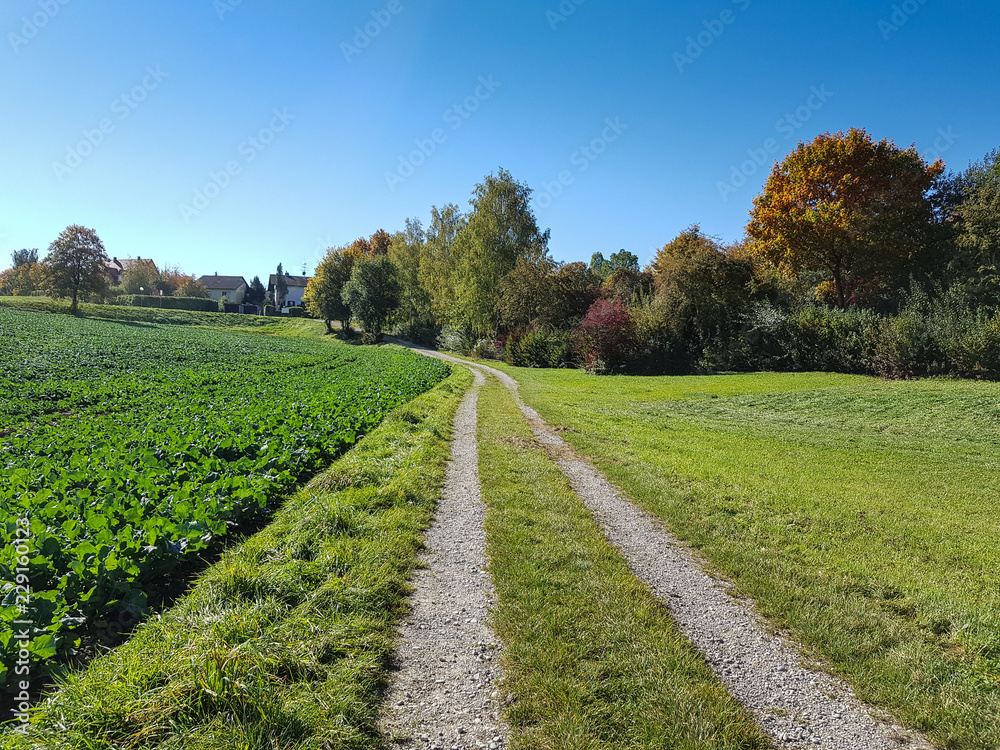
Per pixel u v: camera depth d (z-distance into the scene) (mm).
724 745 3000
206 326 80812
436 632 4180
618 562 5602
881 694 3549
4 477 7426
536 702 3326
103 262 74688
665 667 3736
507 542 6012
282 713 2973
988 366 24078
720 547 6129
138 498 6430
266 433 10203
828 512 7578
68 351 30156
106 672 3256
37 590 4230
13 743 2738
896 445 13680
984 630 4305
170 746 2738
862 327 30156
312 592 4422
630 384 28750
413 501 7234
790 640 4246
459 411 17234
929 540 6609
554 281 47156
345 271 78250
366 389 18781
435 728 3102
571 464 10414
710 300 36500
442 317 67750
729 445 13070
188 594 4547
